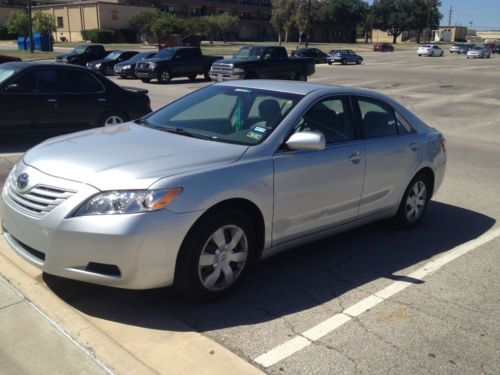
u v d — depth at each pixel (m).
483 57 61.94
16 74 8.70
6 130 8.66
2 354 3.13
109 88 9.72
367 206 5.01
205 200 3.56
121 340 3.38
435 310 3.96
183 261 3.60
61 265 3.44
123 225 3.30
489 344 3.53
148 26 65.25
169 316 3.70
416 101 19.05
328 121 4.66
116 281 3.40
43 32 55.00
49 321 3.47
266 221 4.04
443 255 5.08
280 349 3.37
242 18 91.88
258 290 4.17
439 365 3.27
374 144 4.96
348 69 36.22
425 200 5.86
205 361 3.18
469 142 11.70
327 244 5.26
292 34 98.12
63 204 3.41
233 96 4.87
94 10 66.06
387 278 4.51
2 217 3.93
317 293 4.17
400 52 72.69
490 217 6.37
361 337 3.54
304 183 4.25
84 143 4.13
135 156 3.77
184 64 25.27
